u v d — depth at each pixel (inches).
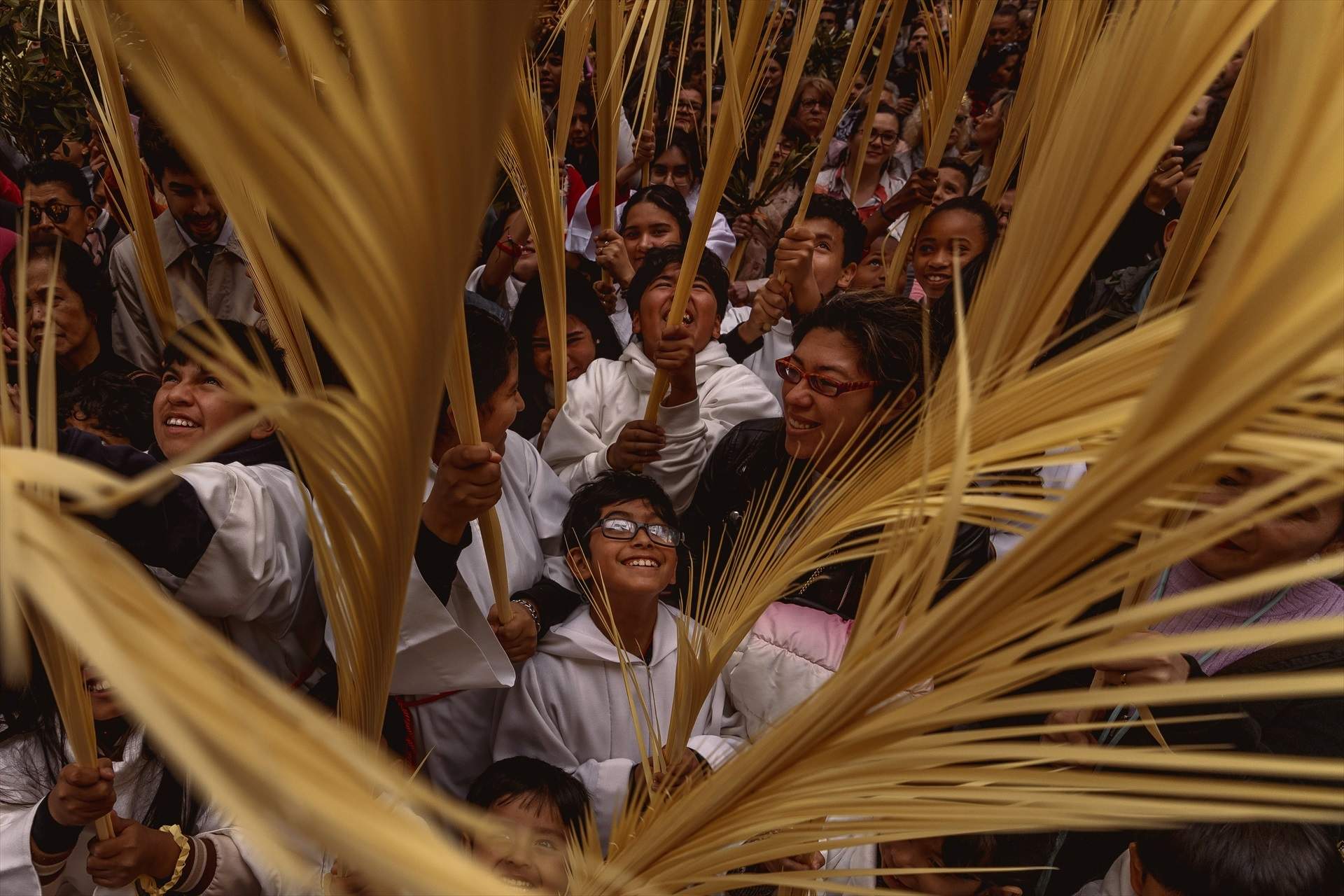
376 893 10.5
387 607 23.2
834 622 64.2
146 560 48.1
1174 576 57.5
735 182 138.5
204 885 47.4
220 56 10.4
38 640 27.8
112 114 49.8
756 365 118.3
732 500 77.2
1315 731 46.4
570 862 22.8
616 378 98.0
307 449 17.6
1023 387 19.9
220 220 93.2
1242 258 11.0
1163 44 18.1
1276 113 10.7
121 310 98.7
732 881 20.9
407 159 11.9
